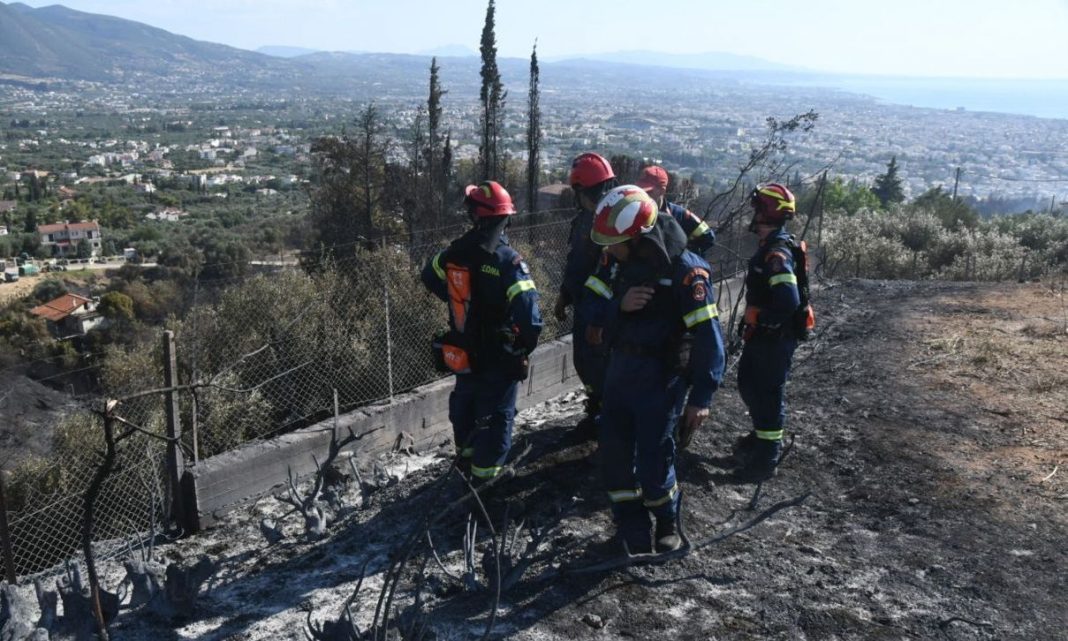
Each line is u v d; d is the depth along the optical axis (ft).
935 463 17.04
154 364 27.20
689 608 11.66
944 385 22.74
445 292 14.19
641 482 12.32
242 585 13.20
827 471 16.74
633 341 11.71
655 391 11.75
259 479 16.89
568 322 32.96
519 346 13.97
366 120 100.27
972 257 67.77
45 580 14.20
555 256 33.17
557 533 13.84
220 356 29.04
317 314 31.27
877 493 15.61
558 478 16.03
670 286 11.41
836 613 11.52
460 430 14.82
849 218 82.07
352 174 97.81
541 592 12.03
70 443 20.90
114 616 11.19
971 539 13.82
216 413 27.12
